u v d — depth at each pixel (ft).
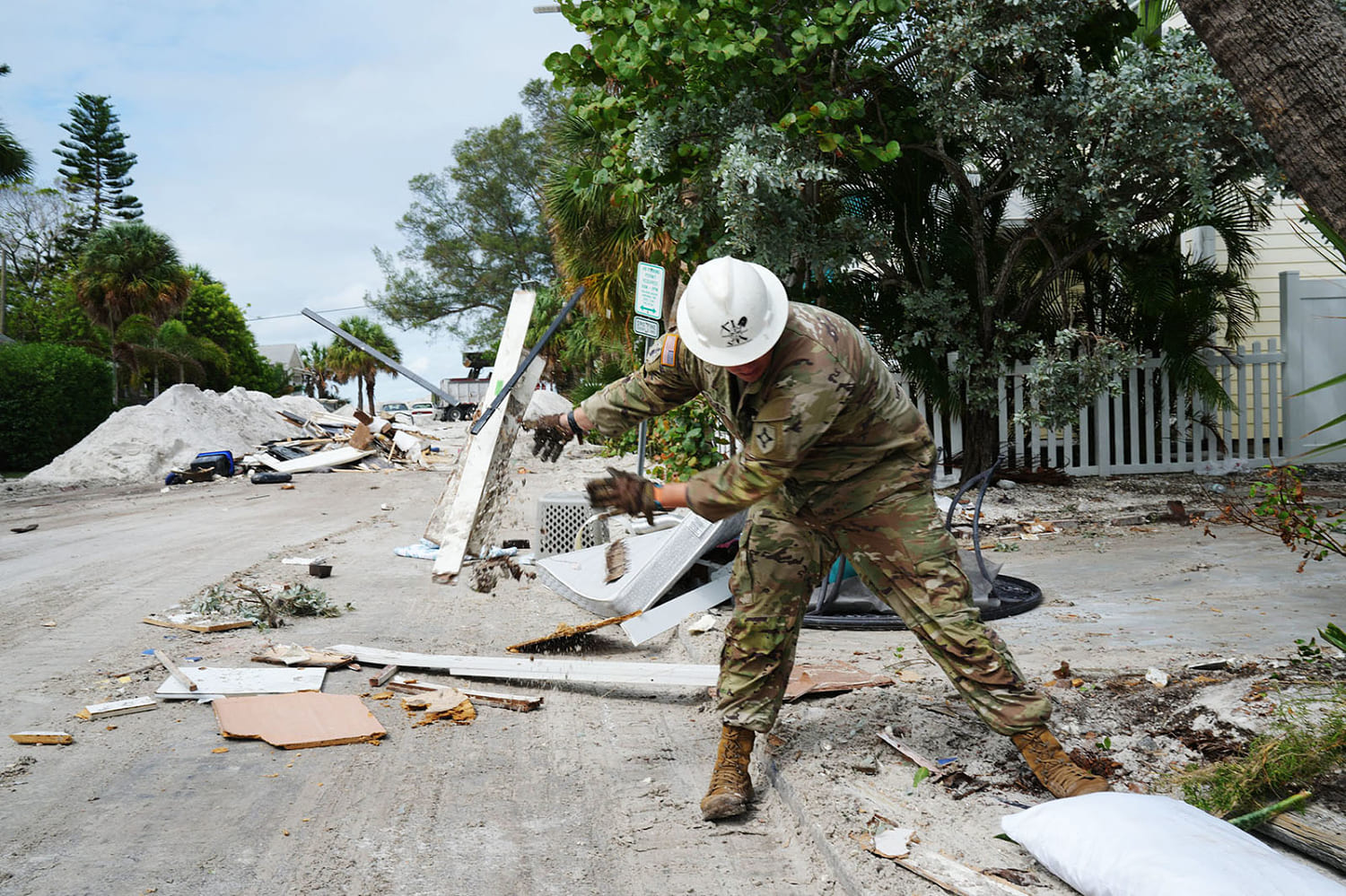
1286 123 7.54
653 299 22.07
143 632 17.03
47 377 71.67
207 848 8.73
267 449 64.18
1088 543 23.80
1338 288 32.63
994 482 30.37
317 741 11.48
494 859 8.55
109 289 119.96
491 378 14.48
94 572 23.70
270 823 9.30
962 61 25.59
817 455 8.86
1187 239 40.40
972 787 9.31
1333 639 10.29
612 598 17.48
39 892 7.88
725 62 24.70
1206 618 15.62
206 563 25.00
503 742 11.75
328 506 40.47
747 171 24.72
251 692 13.23
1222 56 7.84
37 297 166.40
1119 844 6.69
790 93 27.66
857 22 26.03
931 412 32.50
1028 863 7.61
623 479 8.91
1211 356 32.86
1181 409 32.99
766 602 9.52
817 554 9.74
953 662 8.90
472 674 14.20
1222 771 8.71
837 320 8.70
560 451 10.91
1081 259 33.94
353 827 9.23
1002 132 26.96
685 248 29.48
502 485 13.37
